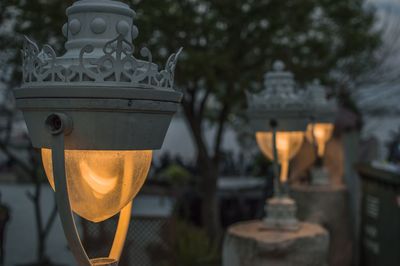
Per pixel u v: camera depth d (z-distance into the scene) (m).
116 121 1.47
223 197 9.22
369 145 8.25
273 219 4.14
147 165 1.67
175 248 5.99
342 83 9.38
